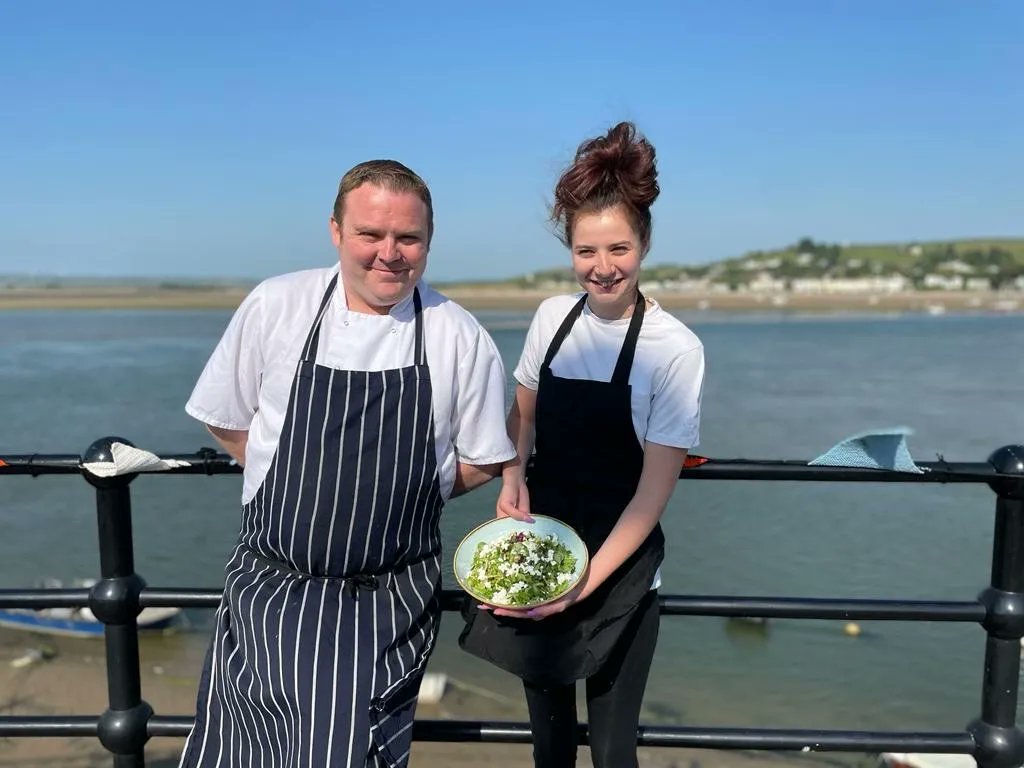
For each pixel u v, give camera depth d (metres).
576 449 2.19
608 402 2.12
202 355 44.03
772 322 86.12
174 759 7.52
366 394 1.99
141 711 2.42
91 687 9.38
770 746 2.35
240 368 2.08
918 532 13.88
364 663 1.97
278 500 2.02
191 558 12.76
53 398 28.16
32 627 10.61
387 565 2.08
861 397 29.17
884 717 8.95
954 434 22.59
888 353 47.69
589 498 2.18
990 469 2.21
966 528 14.05
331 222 2.04
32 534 14.55
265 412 2.07
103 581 2.35
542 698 2.19
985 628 2.34
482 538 2.27
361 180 1.92
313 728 1.90
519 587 2.07
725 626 10.91
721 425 23.47
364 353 2.02
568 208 2.08
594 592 2.12
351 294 2.07
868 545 13.23
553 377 2.21
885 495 16.00
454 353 2.07
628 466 2.17
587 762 6.70
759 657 10.11
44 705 8.95
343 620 2.01
